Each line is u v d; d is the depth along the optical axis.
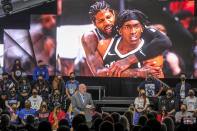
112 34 19.92
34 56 20.33
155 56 19.66
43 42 20.30
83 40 20.08
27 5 20.47
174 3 19.58
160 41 19.64
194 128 9.16
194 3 19.44
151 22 19.75
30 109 17.12
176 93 18.16
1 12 20.50
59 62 20.17
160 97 18.11
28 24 20.75
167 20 19.62
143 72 19.67
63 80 19.03
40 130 9.12
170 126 11.13
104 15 19.95
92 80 20.64
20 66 20.00
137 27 19.78
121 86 20.39
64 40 20.17
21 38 20.44
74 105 13.30
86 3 20.06
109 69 19.89
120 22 19.88
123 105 19.28
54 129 16.48
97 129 9.68
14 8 20.36
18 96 18.58
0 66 19.81
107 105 19.47
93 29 20.05
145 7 19.78
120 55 19.84
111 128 8.46
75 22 20.11
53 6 20.75
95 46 20.00
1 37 20.91
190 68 19.47
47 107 17.94
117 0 19.92
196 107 17.11
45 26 20.28
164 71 19.62
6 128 10.17
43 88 18.78
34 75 19.34
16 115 17.16
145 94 17.48
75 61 20.09
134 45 19.77
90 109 13.44
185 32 19.50
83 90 13.40
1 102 18.12
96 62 19.98
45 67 19.48
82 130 8.35
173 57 19.58
